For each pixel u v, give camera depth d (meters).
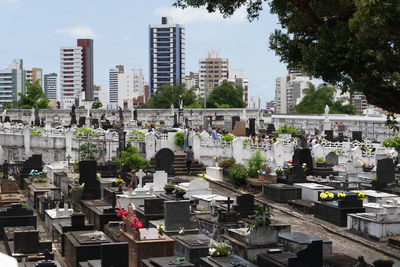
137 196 26.27
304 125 81.31
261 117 87.56
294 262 15.48
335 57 15.52
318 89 134.62
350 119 70.62
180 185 30.72
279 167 34.66
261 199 31.44
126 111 93.25
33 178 34.72
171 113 84.88
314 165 36.91
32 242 18.78
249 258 17.86
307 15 16.69
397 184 30.16
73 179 32.16
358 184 31.95
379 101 15.75
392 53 15.05
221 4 20.19
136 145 44.44
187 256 17.56
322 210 25.75
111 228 21.27
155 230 19.58
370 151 42.97
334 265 16.23
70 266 18.55
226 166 37.62
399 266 17.97
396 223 21.70
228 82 143.50
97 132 47.19
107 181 32.47
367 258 19.67
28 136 48.97
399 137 44.03
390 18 13.62
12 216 22.17
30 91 104.81
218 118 95.19
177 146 45.25
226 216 21.66
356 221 22.88
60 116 91.69
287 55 19.11
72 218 20.53
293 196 30.05
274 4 19.08
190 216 22.64
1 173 40.44
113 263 15.09
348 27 15.24
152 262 16.33
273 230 18.22
